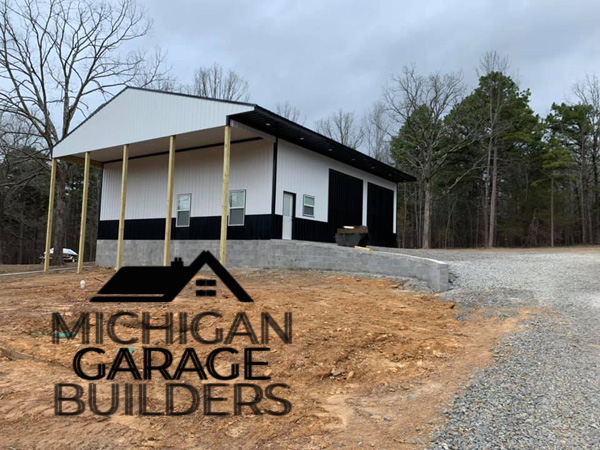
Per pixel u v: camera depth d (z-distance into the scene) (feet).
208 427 10.88
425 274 32.35
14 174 83.20
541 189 107.65
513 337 18.65
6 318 21.66
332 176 52.65
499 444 9.76
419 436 10.39
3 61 61.41
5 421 10.80
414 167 101.81
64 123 66.85
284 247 41.34
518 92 100.42
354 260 37.91
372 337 18.66
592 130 111.34
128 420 11.09
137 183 53.88
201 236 47.11
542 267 38.17
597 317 21.31
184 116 41.01
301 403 12.57
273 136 42.98
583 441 9.80
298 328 19.43
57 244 64.49
